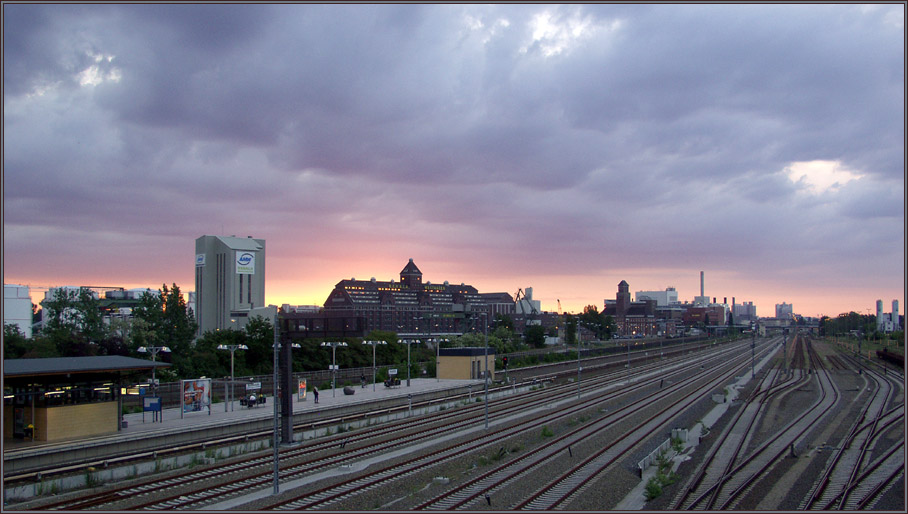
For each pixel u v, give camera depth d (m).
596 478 34.47
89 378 41.53
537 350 151.88
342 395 66.75
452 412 62.09
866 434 49.16
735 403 70.75
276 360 31.59
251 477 33.41
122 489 30.69
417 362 112.75
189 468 36.28
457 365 90.38
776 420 57.53
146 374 75.81
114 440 38.09
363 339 111.19
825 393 78.56
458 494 30.72
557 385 93.31
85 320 85.50
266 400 61.19
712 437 49.19
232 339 93.88
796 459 39.84
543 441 46.06
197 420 47.16
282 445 42.72
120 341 83.12
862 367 119.44
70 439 38.50
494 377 96.06
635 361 144.75
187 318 92.12
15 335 72.75
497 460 39.34
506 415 59.91
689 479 34.38
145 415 50.12
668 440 45.47
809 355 160.88
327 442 44.25
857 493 31.08
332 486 31.61
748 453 41.81
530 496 30.34
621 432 50.34
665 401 71.19
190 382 49.22
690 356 165.88
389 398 63.47
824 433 49.81
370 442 44.22
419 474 34.72
